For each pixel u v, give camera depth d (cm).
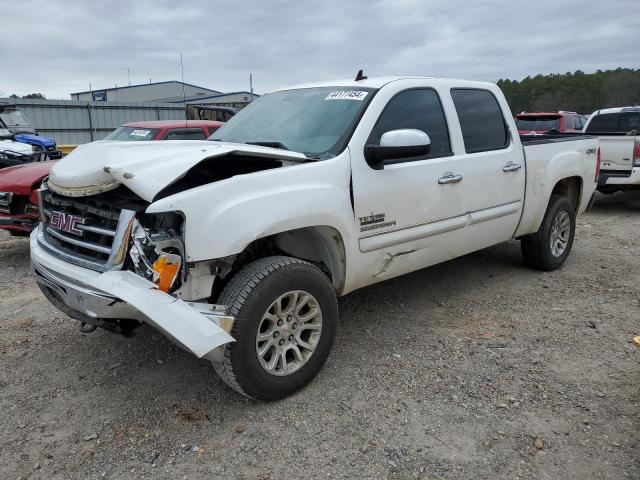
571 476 262
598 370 363
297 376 330
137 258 286
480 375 356
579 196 609
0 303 501
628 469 267
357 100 396
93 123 2594
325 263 369
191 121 989
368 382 349
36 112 2436
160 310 266
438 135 433
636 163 893
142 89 4566
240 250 297
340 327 434
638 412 314
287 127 407
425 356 384
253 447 287
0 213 604
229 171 338
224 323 289
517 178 498
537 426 301
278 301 315
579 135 686
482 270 586
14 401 332
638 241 734
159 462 276
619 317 455
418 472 267
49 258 329
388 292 515
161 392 340
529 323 443
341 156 358
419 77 440
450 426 302
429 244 423
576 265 612
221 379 330
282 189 319
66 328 439
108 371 367
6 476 266
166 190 299
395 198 385
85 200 322
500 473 265
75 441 293
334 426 304
